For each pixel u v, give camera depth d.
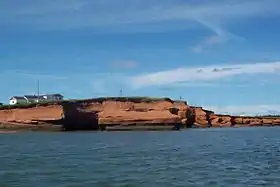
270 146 69.69
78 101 163.38
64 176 32.34
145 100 170.62
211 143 78.75
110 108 166.00
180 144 75.81
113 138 99.81
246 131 156.75
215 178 31.08
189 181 29.69
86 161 44.16
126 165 40.09
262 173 33.75
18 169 36.94
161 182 29.31
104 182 29.34
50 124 152.38
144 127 161.00
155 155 51.84
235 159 46.12
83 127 161.12
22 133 139.12
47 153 55.06
